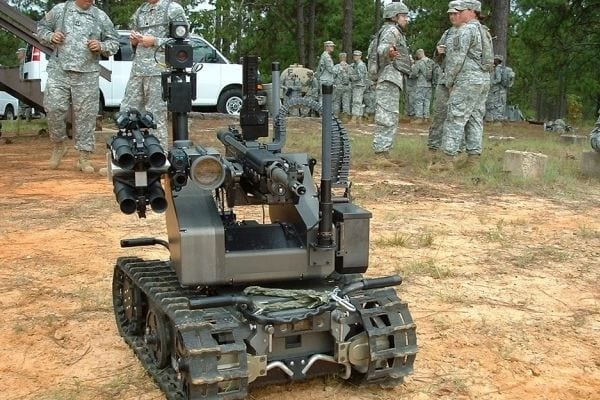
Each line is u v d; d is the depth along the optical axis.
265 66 42.97
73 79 11.65
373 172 12.69
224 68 21.55
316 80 25.66
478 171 12.71
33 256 7.36
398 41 13.16
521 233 8.65
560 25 32.56
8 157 14.05
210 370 3.91
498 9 27.69
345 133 4.85
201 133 17.50
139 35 10.61
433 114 13.70
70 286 6.50
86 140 11.96
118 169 4.11
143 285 4.66
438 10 42.53
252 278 4.36
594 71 37.25
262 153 4.45
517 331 5.71
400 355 4.36
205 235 4.26
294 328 4.24
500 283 6.83
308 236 4.40
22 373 4.88
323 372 4.49
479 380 4.89
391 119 13.24
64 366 4.98
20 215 9.02
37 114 28.34
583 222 9.29
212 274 4.29
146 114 4.37
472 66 12.40
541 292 6.62
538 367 5.12
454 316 5.97
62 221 8.76
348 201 4.77
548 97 66.00
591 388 4.85
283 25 42.94
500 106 26.11
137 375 4.82
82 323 5.68
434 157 13.59
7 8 13.60
